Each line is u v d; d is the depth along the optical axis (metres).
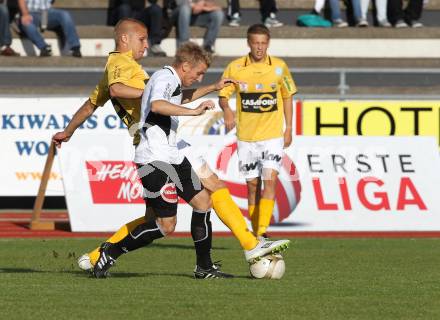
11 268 24.25
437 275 23.14
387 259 26.66
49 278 21.94
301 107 41.03
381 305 18.42
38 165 40.47
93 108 22.27
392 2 50.09
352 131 41.16
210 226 21.66
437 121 41.31
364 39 49.91
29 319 16.72
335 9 50.09
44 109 40.47
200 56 20.48
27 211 42.41
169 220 21.06
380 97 41.97
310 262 25.86
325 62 48.50
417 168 34.91
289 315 17.20
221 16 47.72
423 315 17.38
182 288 20.31
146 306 18.05
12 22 48.16
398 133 41.25
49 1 47.12
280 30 49.62
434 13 51.69
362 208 34.72
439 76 46.19
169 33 48.69
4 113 40.34
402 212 34.78
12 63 46.59
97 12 50.31
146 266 24.88
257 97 29.30
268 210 29.33
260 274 21.64
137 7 48.16
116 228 34.44
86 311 17.50
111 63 21.12
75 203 34.50
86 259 22.36
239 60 29.66
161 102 19.94
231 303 18.44
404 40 49.94
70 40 47.12
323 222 34.53
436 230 34.78
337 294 19.75
